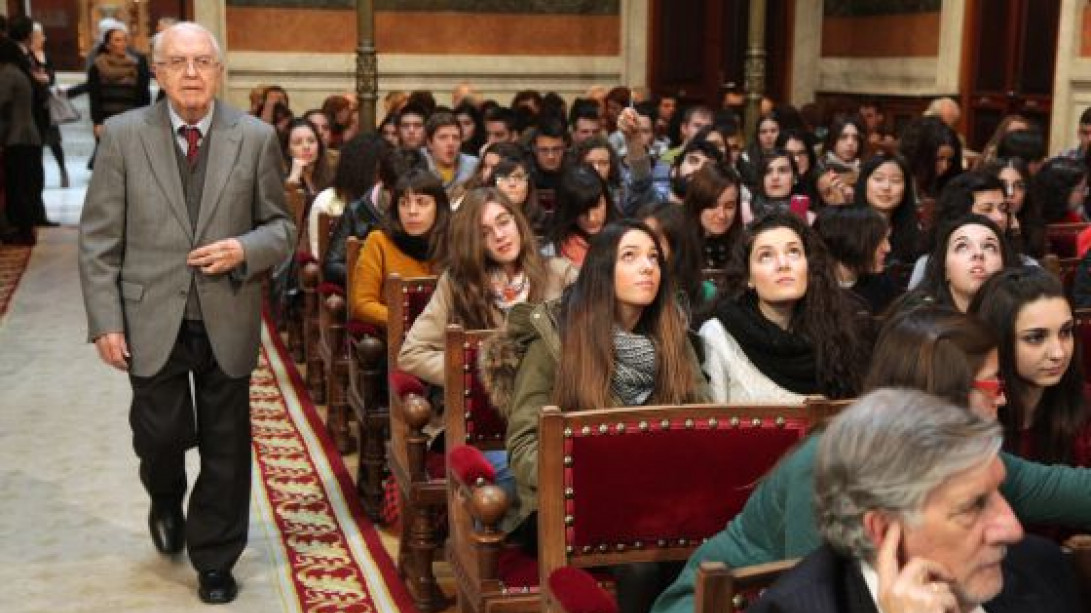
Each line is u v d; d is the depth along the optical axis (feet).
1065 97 35.68
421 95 33.65
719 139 27.48
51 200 42.80
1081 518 8.07
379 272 16.55
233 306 12.88
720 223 16.93
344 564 14.38
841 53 46.93
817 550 5.96
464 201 13.55
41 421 19.63
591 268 10.25
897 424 5.50
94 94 39.32
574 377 10.15
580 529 9.09
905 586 5.39
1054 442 9.41
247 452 13.35
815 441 7.31
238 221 12.85
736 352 11.19
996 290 9.31
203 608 13.14
